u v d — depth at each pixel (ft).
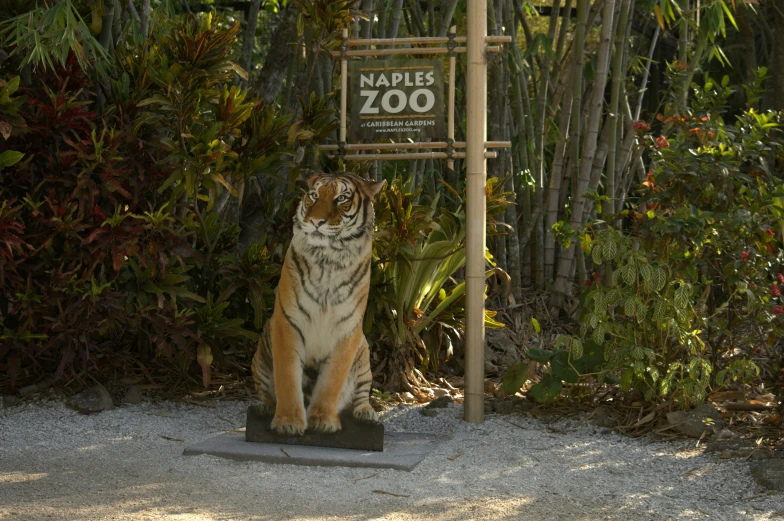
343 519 11.22
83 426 15.69
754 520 11.26
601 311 16.06
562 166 25.36
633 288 16.26
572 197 25.20
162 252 16.94
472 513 11.53
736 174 16.70
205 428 15.92
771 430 15.26
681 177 16.63
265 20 36.01
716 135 17.39
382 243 18.11
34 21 16.48
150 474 13.01
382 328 19.06
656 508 11.80
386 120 17.04
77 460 13.70
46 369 18.37
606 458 14.07
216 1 31.27
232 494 12.16
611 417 16.20
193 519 11.05
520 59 24.52
